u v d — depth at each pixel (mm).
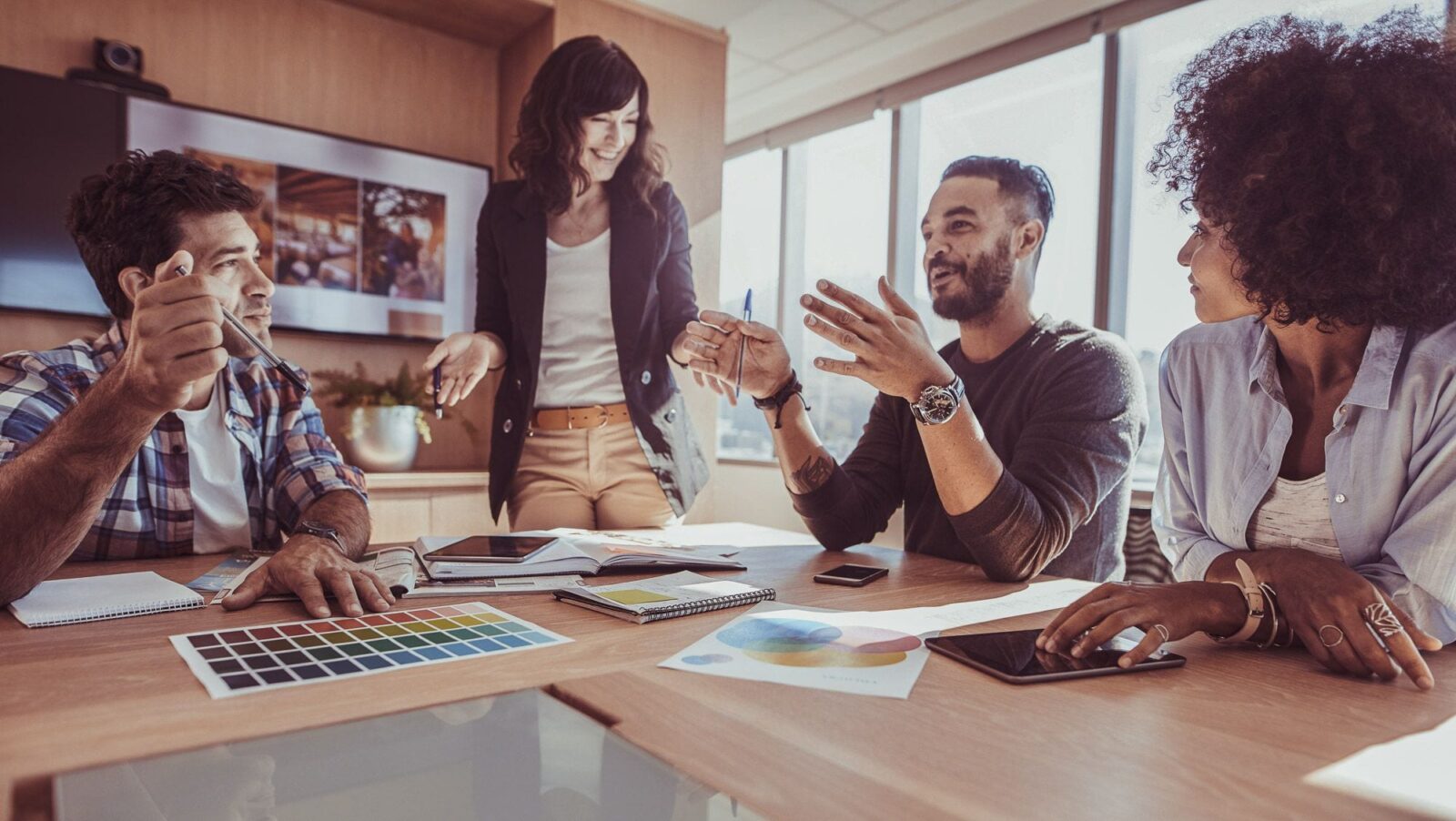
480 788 409
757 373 1361
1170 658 692
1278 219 793
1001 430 1524
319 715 522
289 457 1312
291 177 2594
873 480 1535
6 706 528
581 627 769
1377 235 751
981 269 1696
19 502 766
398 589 894
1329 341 885
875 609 894
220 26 2535
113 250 1179
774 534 1580
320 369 2688
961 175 1729
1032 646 720
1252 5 2500
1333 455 875
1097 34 2824
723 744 487
